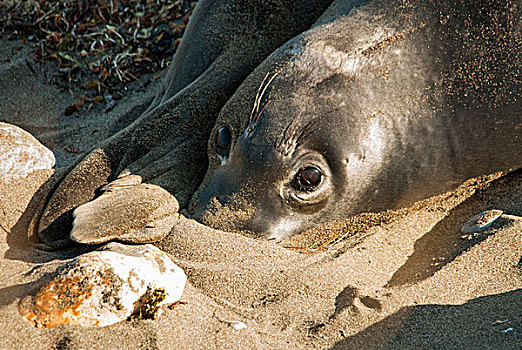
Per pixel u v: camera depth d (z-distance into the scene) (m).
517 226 9.17
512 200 10.28
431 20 9.65
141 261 7.79
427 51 9.54
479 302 7.75
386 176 9.45
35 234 9.39
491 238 9.07
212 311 7.80
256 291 8.20
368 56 9.43
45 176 10.34
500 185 10.75
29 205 9.84
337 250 9.32
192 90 11.31
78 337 6.88
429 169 9.72
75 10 16.06
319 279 8.38
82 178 10.20
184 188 10.20
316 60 9.48
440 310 7.68
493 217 9.61
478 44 9.64
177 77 12.22
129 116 13.79
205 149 10.83
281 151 9.16
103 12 15.97
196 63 12.01
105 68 14.77
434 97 9.48
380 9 9.91
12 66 14.99
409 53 9.50
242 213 9.34
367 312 7.69
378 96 9.27
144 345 6.95
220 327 7.44
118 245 8.45
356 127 9.12
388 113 9.28
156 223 9.16
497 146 10.03
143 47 15.34
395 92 9.33
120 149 10.66
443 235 9.85
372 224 10.03
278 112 9.29
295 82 9.41
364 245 9.38
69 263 7.61
